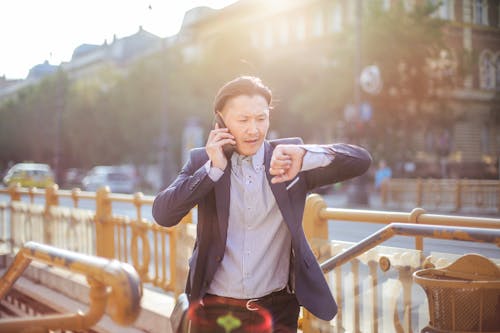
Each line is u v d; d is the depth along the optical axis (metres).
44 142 49.25
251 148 2.19
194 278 2.25
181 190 2.15
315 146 2.21
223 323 2.29
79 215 6.70
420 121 31.09
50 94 48.31
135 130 37.94
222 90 2.19
